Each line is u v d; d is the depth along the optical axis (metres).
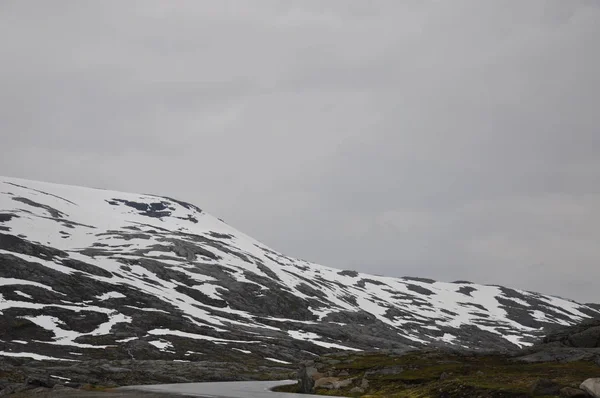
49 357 168.62
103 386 137.00
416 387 91.88
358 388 98.81
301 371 116.94
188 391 113.88
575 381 80.62
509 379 85.50
